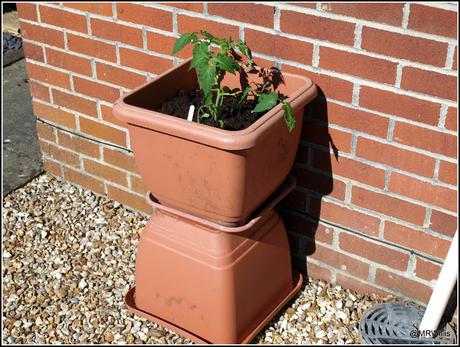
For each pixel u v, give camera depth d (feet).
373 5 7.75
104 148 11.12
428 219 8.63
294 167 9.37
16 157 12.91
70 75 10.82
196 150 7.75
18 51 16.65
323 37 8.25
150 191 8.95
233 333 8.75
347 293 9.72
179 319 9.12
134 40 9.79
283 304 9.45
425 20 7.53
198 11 9.01
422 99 7.95
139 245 9.10
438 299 8.40
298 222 9.74
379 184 8.77
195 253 8.61
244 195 7.95
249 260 8.73
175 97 9.03
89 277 10.12
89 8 9.95
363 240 9.27
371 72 8.13
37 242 10.80
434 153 8.18
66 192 11.86
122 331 9.25
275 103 8.05
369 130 8.49
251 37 8.77
